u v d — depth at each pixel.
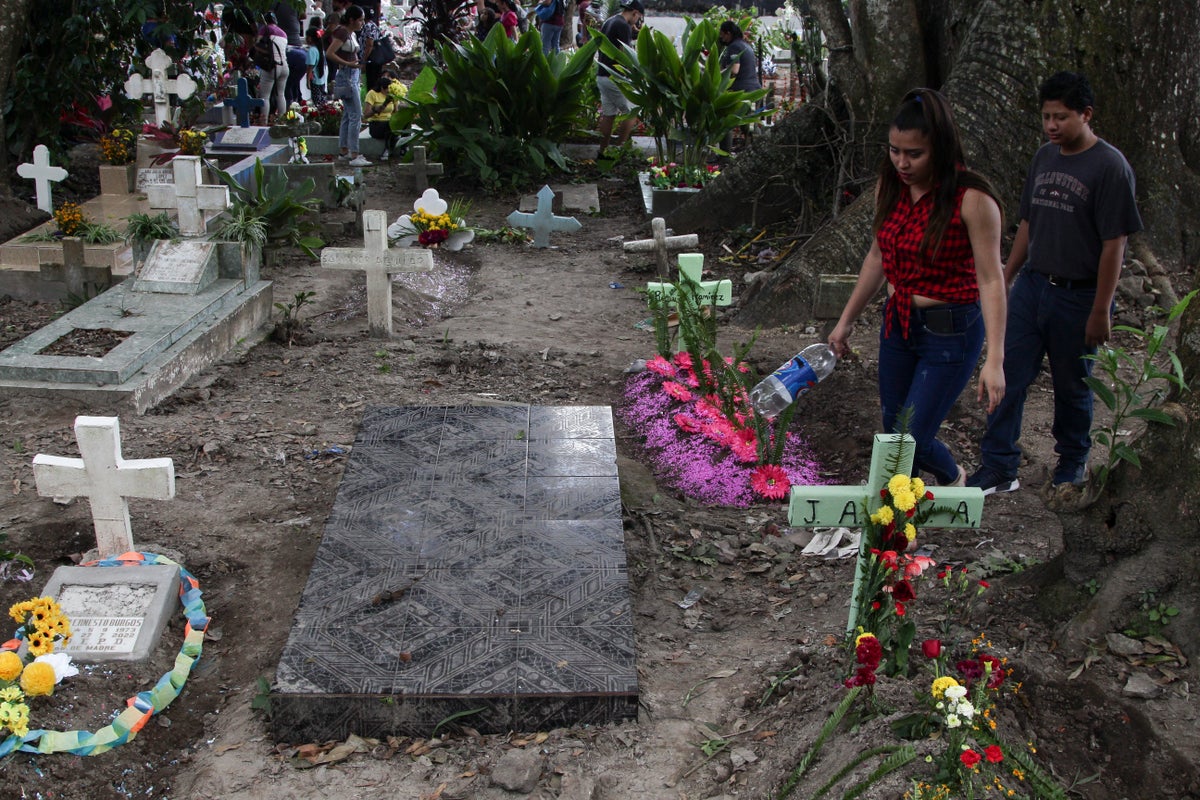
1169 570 3.48
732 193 11.21
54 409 6.07
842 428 5.98
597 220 12.10
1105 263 4.32
